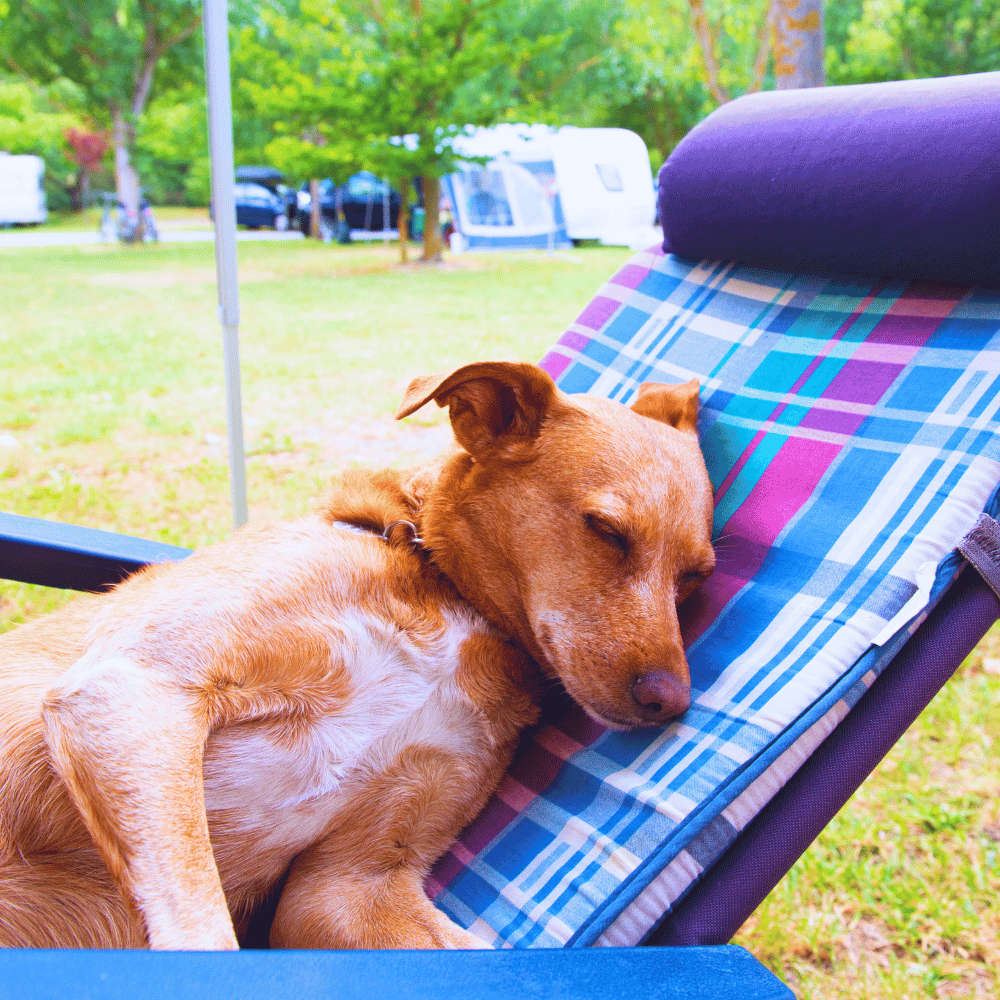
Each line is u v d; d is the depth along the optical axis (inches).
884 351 84.8
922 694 66.7
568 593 79.0
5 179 1210.6
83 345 409.1
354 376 346.6
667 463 81.7
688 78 1157.1
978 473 70.7
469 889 73.3
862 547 72.5
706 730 68.6
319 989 42.0
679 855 62.1
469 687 83.3
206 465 242.8
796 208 91.7
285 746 74.9
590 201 905.5
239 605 74.7
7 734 72.3
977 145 76.7
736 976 47.4
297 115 783.7
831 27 1185.4
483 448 86.9
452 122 751.7
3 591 175.9
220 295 134.5
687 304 106.3
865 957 106.8
